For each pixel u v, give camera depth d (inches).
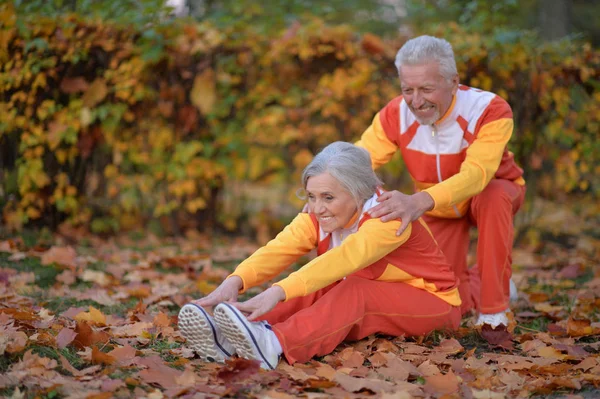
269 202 261.4
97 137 201.3
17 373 86.6
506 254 122.0
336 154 102.4
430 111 117.6
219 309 92.2
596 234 238.8
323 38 199.2
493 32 211.0
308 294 100.6
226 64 205.9
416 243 110.2
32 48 189.2
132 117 199.9
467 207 129.5
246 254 196.1
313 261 99.4
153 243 205.3
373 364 100.2
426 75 114.2
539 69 198.7
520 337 116.0
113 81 194.7
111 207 212.7
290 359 97.1
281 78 207.9
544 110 202.4
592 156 211.0
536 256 203.9
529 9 415.8
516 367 99.4
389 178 216.7
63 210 203.5
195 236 215.5
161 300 140.2
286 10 249.4
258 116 209.5
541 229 239.0
